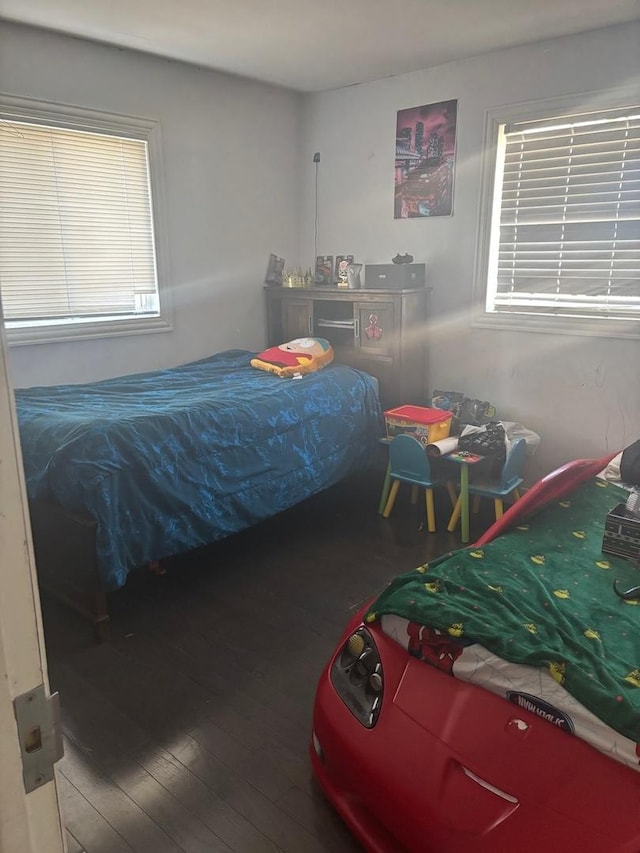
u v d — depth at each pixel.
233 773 1.74
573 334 3.38
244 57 3.48
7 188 3.12
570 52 3.15
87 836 1.56
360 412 3.51
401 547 3.08
